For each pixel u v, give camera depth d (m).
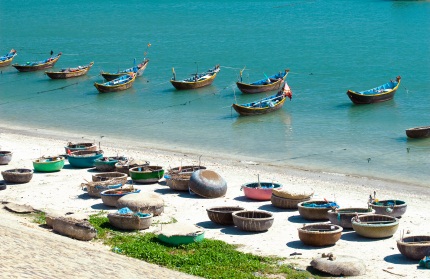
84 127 89.12
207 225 50.75
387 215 50.06
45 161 65.94
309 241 45.91
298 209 52.34
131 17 192.25
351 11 179.62
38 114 97.69
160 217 52.22
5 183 61.62
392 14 171.12
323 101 96.75
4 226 44.94
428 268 42.16
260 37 150.25
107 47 149.12
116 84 109.25
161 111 95.88
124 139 82.12
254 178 64.25
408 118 86.75
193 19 182.00
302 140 78.88
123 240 46.62
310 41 142.62
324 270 41.03
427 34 143.50
